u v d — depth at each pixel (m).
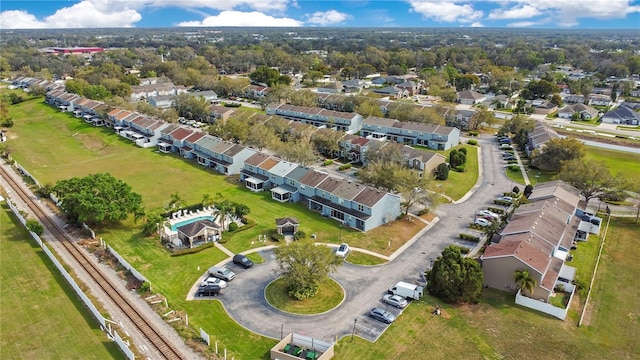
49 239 75.25
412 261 68.50
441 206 89.19
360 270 65.94
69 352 49.25
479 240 74.62
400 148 111.00
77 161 119.81
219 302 58.06
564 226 70.00
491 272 61.34
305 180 91.44
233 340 50.88
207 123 158.88
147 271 65.56
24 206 89.00
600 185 85.81
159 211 86.38
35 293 60.22
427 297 59.62
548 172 109.19
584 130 150.25
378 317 54.72
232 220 80.38
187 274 64.81
